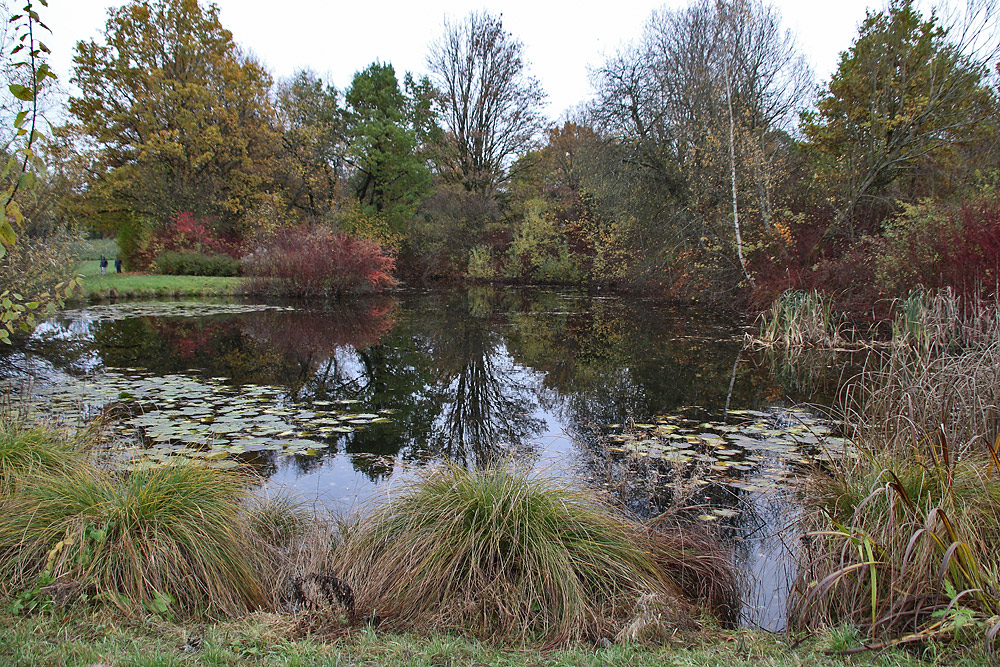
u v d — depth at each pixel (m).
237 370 9.72
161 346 11.80
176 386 8.25
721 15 16.62
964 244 10.48
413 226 32.44
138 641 2.51
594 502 3.78
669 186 19.27
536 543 3.10
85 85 24.98
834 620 2.93
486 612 2.86
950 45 14.09
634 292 24.06
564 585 2.91
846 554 3.08
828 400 7.98
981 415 4.16
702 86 17.23
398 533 3.31
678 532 3.89
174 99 25.36
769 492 4.72
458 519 3.21
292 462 5.47
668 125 19.12
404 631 2.78
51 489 3.27
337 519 3.99
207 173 26.95
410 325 15.98
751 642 2.71
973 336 8.20
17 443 3.90
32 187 2.77
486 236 33.28
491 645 2.67
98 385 8.12
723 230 17.30
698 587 3.36
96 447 4.71
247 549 3.28
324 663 2.38
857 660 2.47
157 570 2.93
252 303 20.11
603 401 8.21
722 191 17.17
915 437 3.38
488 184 33.78
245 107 27.77
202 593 2.98
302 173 28.14
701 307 19.59
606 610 2.92
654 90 19.25
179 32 26.42
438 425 7.02
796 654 2.57
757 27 17.86
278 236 23.12
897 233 12.53
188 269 25.11
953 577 2.75
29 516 3.09
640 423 6.94
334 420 6.93
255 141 28.02
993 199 10.80
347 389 8.75
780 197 16.64
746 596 3.33
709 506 4.47
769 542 3.96
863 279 13.55
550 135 35.81
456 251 33.34
